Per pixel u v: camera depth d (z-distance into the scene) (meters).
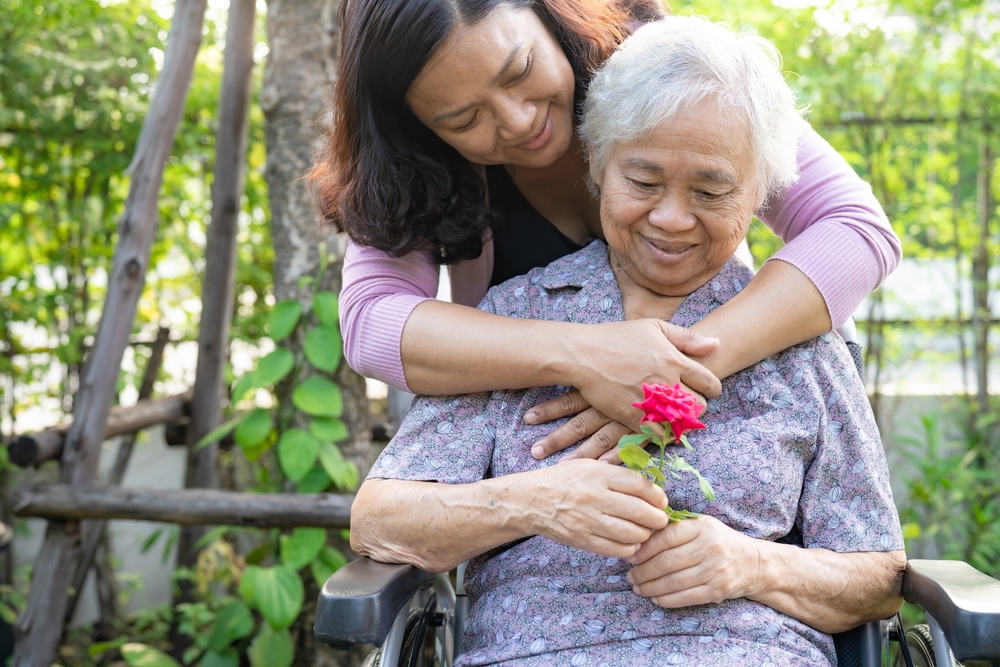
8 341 2.86
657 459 0.94
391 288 1.14
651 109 0.91
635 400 0.94
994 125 2.77
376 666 0.96
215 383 2.42
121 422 2.29
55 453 2.12
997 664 0.80
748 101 0.91
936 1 2.63
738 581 0.91
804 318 0.99
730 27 1.02
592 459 0.94
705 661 0.92
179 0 2.14
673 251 0.98
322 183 1.23
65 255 2.90
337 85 1.11
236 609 2.11
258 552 2.14
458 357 1.01
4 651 2.71
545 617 0.98
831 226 1.05
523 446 1.03
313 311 1.97
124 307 2.15
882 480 1.01
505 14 0.99
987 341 2.92
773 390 1.00
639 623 0.95
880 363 2.92
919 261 2.94
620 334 0.96
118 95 2.72
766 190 1.00
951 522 2.67
